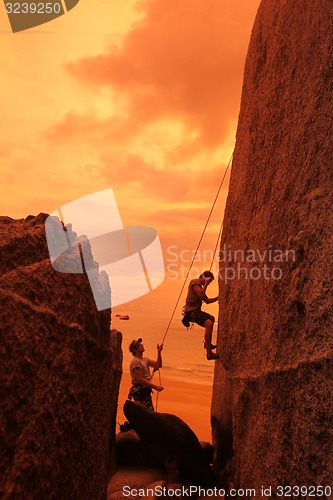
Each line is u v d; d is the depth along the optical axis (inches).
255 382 142.2
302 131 129.0
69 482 79.6
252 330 156.6
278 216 139.9
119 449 203.3
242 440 153.6
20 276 78.9
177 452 185.6
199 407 421.1
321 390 95.6
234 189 213.5
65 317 84.5
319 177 115.2
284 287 125.1
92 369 92.9
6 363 67.9
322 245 107.0
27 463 66.7
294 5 153.2
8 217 103.0
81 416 84.2
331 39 116.6
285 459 110.3
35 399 71.3
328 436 91.9
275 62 168.1
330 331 96.6
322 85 119.0
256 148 180.4
